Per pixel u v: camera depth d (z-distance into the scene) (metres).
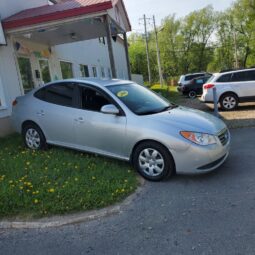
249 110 12.52
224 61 62.66
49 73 13.53
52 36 12.10
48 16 9.26
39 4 12.88
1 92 9.73
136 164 5.56
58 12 9.20
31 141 7.27
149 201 4.66
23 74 11.25
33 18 9.33
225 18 60.41
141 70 69.50
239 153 6.67
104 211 4.40
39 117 6.92
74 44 17.14
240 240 3.49
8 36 10.16
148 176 5.42
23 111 7.25
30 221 4.27
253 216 3.96
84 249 3.60
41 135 7.02
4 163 6.34
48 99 6.89
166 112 5.83
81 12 9.13
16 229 4.17
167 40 63.72
